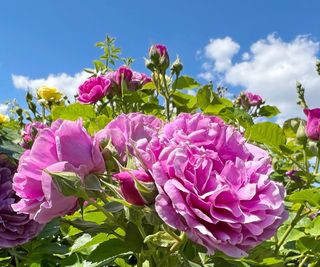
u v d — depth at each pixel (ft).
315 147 6.34
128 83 10.52
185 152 3.72
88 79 10.39
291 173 8.16
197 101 9.08
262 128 6.80
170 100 10.03
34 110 12.95
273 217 3.68
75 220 4.70
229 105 9.92
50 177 4.02
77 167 4.16
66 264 5.48
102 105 10.39
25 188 4.20
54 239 7.86
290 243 6.77
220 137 4.02
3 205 6.37
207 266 4.79
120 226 4.44
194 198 3.62
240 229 3.60
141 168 3.89
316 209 6.25
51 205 4.03
